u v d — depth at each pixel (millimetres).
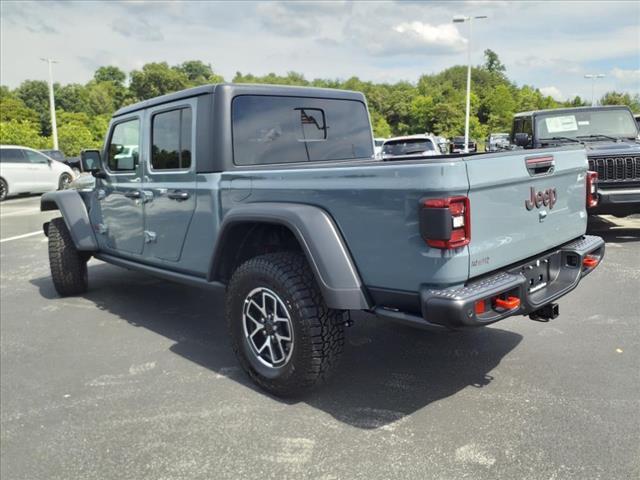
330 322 3205
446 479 2570
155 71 102688
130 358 4262
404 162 2811
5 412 3449
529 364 3793
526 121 9789
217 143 3805
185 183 4082
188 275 4285
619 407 3146
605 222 9273
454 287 2738
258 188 3488
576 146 3711
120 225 5070
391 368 3842
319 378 3256
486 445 2826
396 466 2689
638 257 6809
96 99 98312
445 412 3188
